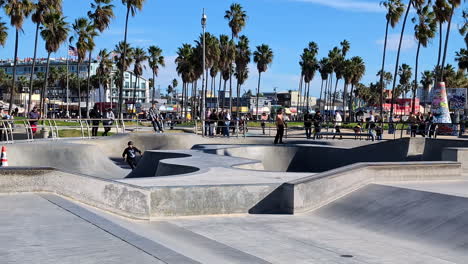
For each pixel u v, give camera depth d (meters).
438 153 20.00
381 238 8.63
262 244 8.12
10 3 41.31
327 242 8.32
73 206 8.26
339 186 11.06
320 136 28.48
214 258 6.95
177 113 77.31
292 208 10.34
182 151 17.86
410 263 7.22
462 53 72.62
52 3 45.66
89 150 19.45
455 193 9.97
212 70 90.69
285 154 20.06
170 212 9.88
